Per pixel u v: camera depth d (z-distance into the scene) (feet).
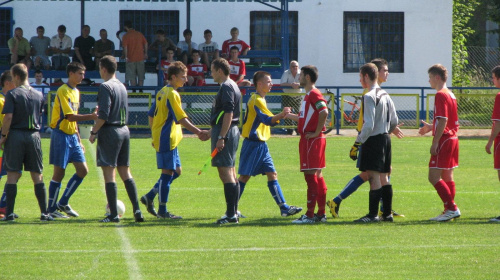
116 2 301.63
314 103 99.91
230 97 98.02
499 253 80.79
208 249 82.74
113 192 102.42
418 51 314.14
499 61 378.94
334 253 80.79
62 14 300.61
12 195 104.06
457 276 71.20
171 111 103.96
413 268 74.13
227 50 276.21
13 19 298.56
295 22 310.45
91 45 272.51
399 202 123.95
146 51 264.93
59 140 107.65
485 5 474.08
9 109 101.50
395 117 103.60
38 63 271.28
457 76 366.02
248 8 305.32
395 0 311.68
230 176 101.19
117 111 100.53
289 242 86.89
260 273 72.13
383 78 104.83
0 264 75.56
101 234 92.17
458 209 105.81
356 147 99.96
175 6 303.68
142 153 199.52
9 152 102.78
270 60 306.14
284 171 166.40
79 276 70.74
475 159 189.98
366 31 312.91
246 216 109.70
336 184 145.79
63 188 139.44
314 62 311.88
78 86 253.03
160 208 107.65
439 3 312.09
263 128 108.47
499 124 105.81
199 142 230.48
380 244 85.66
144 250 82.28
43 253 80.53
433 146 102.78
